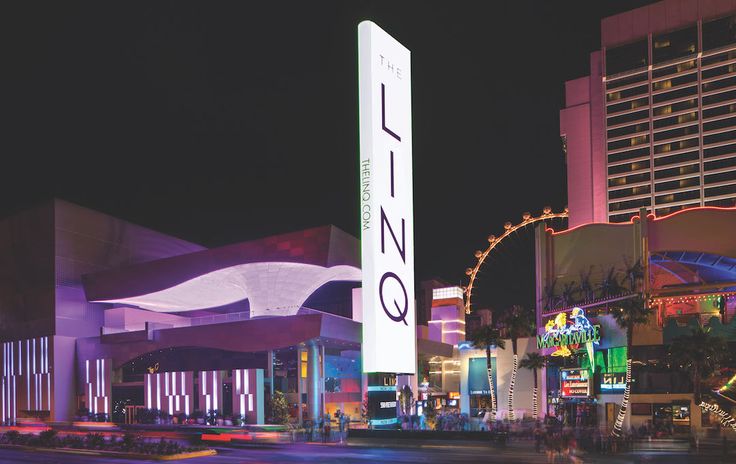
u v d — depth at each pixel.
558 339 80.06
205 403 74.88
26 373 93.56
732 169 125.25
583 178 142.62
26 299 95.94
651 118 136.38
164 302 96.38
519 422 66.69
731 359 66.00
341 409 83.81
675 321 70.75
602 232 82.69
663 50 137.38
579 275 84.00
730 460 39.16
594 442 45.59
